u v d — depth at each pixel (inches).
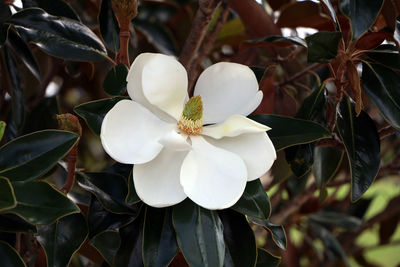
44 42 40.9
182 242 35.8
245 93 38.0
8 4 46.1
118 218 39.6
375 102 40.3
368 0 38.7
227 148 36.6
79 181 39.6
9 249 37.0
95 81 67.6
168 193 34.9
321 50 39.7
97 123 37.3
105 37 44.0
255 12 51.4
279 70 71.8
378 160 41.6
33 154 35.9
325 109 43.4
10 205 32.5
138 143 35.1
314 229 73.0
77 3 60.1
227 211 38.9
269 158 35.5
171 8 64.8
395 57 40.7
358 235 78.8
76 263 59.4
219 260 35.7
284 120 39.5
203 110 38.1
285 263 69.9
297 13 52.4
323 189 49.6
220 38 61.6
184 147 34.5
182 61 48.3
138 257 39.0
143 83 35.4
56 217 34.8
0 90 52.1
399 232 107.5
